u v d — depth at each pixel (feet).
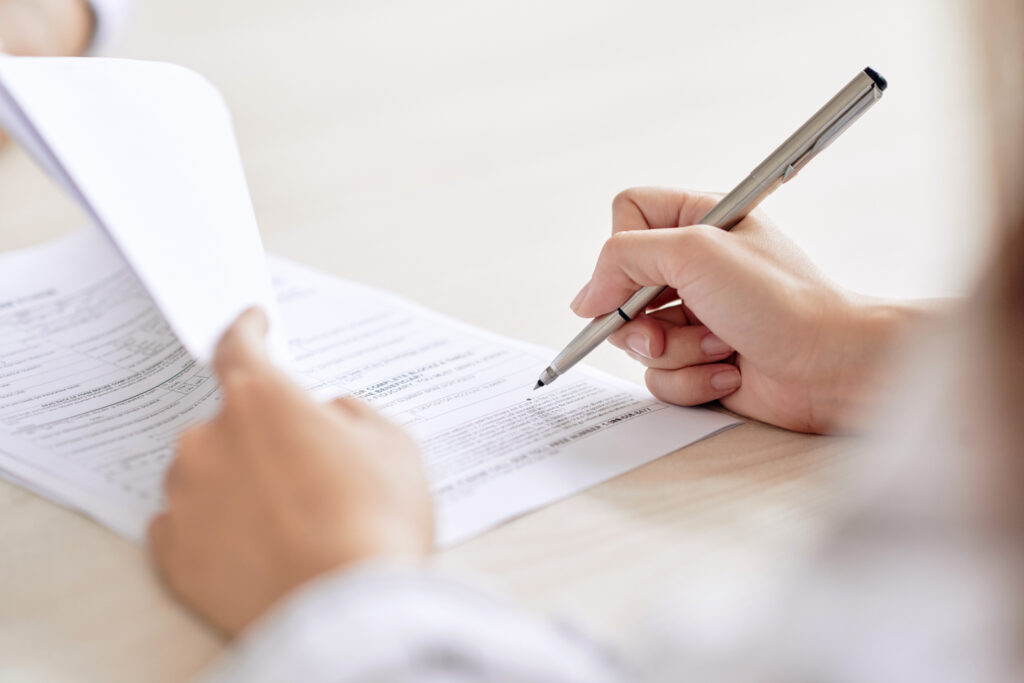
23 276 2.49
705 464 1.74
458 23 4.83
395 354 2.19
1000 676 0.75
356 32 4.67
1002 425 0.73
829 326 1.78
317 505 1.21
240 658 1.00
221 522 1.27
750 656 0.89
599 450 1.78
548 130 3.67
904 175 3.30
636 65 4.32
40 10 3.43
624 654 1.15
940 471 0.77
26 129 1.58
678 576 1.38
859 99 1.87
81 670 1.23
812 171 3.35
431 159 3.44
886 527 0.80
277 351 1.74
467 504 1.59
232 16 4.79
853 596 0.81
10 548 1.49
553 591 1.37
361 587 1.00
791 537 1.47
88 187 1.55
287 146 3.54
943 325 0.76
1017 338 0.70
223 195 1.87
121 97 1.81
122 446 1.75
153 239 1.61
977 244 0.69
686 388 1.94
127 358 2.09
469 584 1.08
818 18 4.96
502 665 0.99
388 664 0.93
